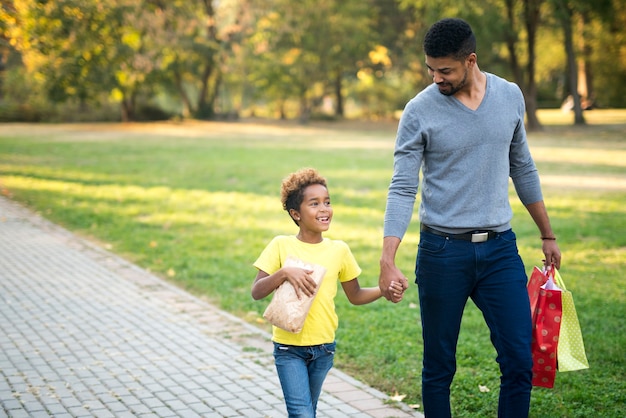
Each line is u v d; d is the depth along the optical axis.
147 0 31.11
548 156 22.59
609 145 26.62
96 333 6.46
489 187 3.61
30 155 24.66
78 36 18.30
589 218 11.88
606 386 5.02
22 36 16.98
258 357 5.83
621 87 44.12
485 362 5.60
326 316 3.54
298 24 43.88
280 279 3.46
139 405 4.79
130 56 32.16
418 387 5.11
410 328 6.56
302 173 3.61
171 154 25.28
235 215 13.21
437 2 31.77
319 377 3.64
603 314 6.75
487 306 3.66
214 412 4.68
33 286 8.24
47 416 4.56
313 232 3.62
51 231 11.80
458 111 3.57
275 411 4.71
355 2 44.97
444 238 3.64
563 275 8.30
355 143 31.23
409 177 3.66
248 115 59.81
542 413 4.61
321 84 51.69
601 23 33.69
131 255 10.04
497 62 40.28
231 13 46.81
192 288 8.27
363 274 8.62
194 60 44.75
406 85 55.97
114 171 20.14
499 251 3.64
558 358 3.73
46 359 5.72
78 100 42.41
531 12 33.72
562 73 57.06
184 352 5.94
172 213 13.46
